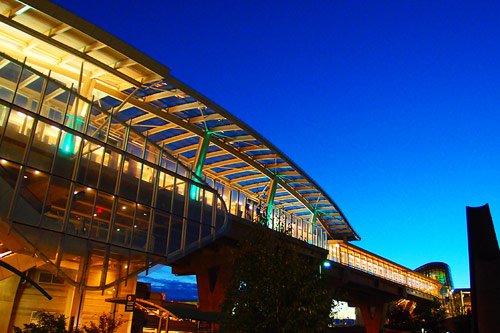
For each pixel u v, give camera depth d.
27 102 28.64
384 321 83.00
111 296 31.80
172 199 31.77
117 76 30.81
